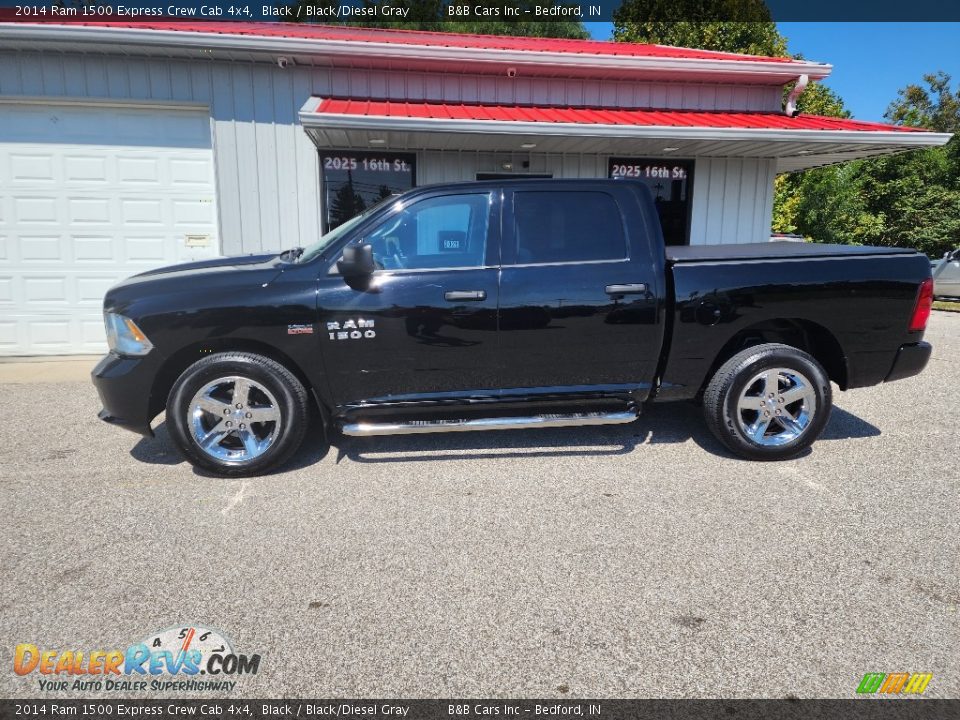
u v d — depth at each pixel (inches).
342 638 97.7
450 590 109.7
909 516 136.1
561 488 152.1
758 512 138.4
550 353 163.3
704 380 170.4
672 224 353.7
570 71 329.4
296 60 303.6
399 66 314.8
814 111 732.7
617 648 94.7
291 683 88.4
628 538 127.3
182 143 308.5
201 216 315.3
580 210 165.8
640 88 346.3
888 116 1137.4
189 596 108.4
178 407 154.2
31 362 299.9
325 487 153.6
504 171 330.6
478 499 146.2
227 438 166.1
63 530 132.2
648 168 346.0
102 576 114.6
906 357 170.7
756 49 768.9
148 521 136.2
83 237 307.7
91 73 292.7
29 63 288.5
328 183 317.1
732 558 119.3
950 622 99.8
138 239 312.0
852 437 189.3
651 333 164.9
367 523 134.6
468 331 159.9
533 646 95.4
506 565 117.6
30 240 304.2
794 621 100.4
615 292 162.1
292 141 311.9
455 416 169.3
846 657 92.2
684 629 98.8
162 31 275.7
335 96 312.3
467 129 265.3
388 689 87.1
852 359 170.1
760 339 176.6
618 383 168.4
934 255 860.6
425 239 163.2
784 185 719.1
